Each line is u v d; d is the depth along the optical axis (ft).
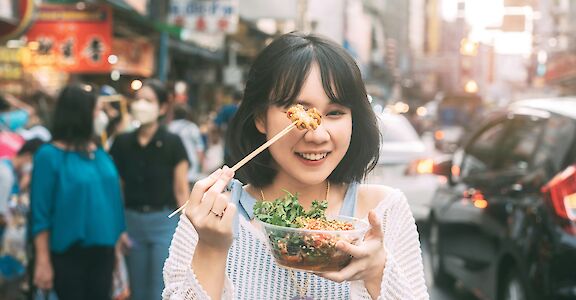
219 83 66.64
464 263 18.88
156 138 15.97
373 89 123.13
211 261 5.72
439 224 21.22
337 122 6.10
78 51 32.96
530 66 138.72
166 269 6.35
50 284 13.39
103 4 31.73
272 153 6.20
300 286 6.20
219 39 61.77
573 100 17.16
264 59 6.24
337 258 5.51
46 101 23.48
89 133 13.48
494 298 16.39
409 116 127.03
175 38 47.16
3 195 16.22
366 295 5.80
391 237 6.40
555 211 13.82
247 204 6.49
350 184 6.64
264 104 6.17
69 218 13.26
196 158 26.76
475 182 18.70
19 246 16.58
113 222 13.78
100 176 13.62
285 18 52.60
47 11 32.91
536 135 16.30
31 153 17.44
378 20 184.75
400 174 29.48
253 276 6.25
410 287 5.79
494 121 20.25
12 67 32.45
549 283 13.64
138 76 42.50
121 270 14.90
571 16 128.98
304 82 6.00
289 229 5.49
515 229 15.11
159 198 15.94
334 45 6.21
